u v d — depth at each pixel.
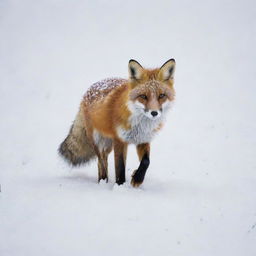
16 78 30.17
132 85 9.51
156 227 7.27
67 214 7.77
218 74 29.23
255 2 59.97
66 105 22.19
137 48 42.62
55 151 14.29
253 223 7.60
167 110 9.88
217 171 11.09
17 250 6.51
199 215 7.86
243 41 40.53
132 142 9.91
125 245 6.65
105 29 54.25
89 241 6.77
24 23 56.78
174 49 40.88
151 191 9.32
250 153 12.68
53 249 6.52
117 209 7.97
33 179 10.53
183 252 6.51
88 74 31.45
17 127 17.83
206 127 16.80
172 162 12.34
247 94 22.58
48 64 35.97
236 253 6.55
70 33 52.12
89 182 10.35
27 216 7.78
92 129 10.79
